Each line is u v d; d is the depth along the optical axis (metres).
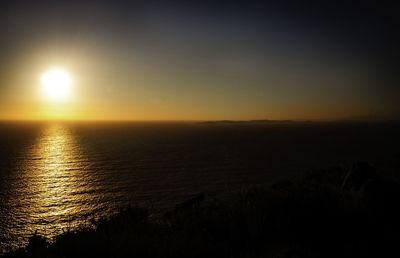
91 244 6.46
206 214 8.35
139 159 117.44
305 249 5.91
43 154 130.25
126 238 6.80
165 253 6.14
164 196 61.59
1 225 45.44
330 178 14.03
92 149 151.12
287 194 8.50
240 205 8.77
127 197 61.31
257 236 6.74
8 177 81.38
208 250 6.23
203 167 98.31
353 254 5.77
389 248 5.97
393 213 7.51
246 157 120.62
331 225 7.04
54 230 43.38
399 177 14.04
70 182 75.69
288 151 138.62
